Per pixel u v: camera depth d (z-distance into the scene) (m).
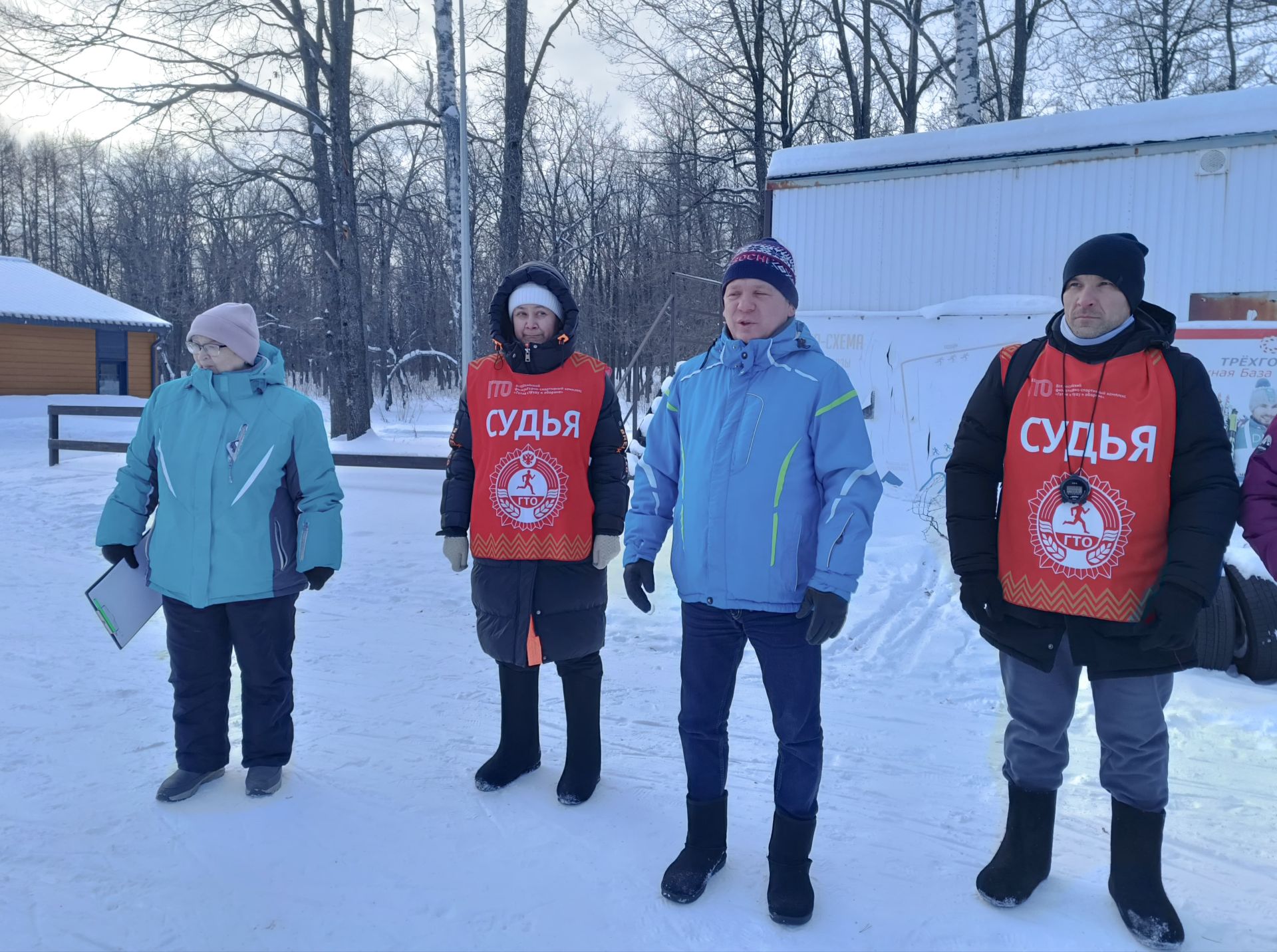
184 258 32.72
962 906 2.45
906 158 7.45
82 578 6.43
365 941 2.29
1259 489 2.23
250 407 3.03
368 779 3.22
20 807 2.98
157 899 2.46
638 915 2.41
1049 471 2.31
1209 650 4.36
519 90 14.37
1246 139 6.18
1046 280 6.98
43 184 47.97
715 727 2.57
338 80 16.03
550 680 4.28
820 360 2.48
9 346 23.72
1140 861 2.31
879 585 6.03
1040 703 2.41
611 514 2.99
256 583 3.00
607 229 32.94
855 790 3.17
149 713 3.84
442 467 9.96
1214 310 6.37
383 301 37.53
